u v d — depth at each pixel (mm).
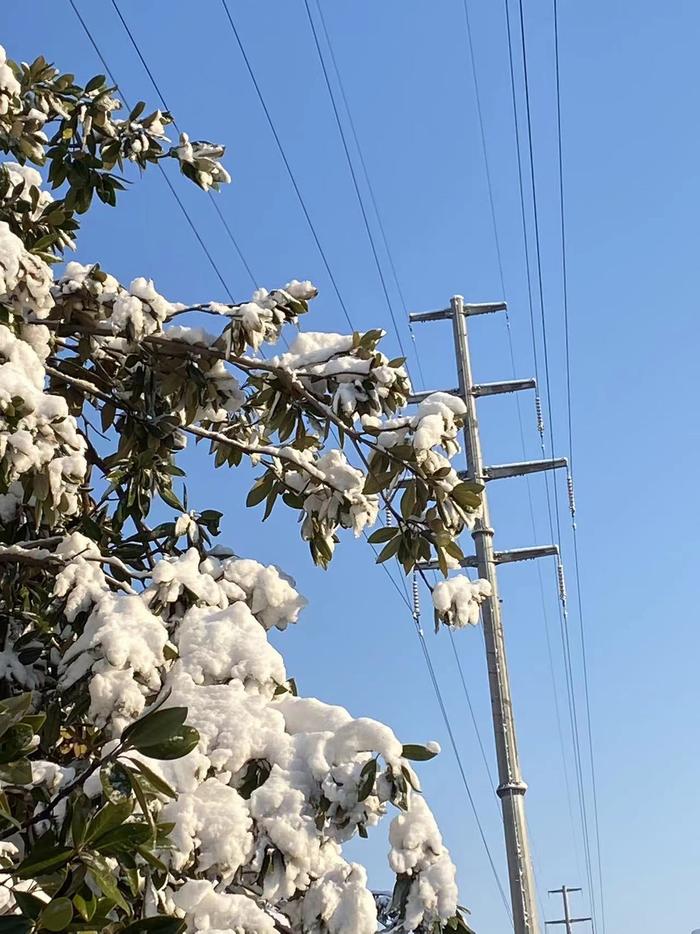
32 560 5512
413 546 6242
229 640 4906
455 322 14555
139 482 7043
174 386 6480
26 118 7113
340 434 6207
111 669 4711
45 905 3432
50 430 5035
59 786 4469
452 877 4664
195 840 4164
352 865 4613
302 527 6840
